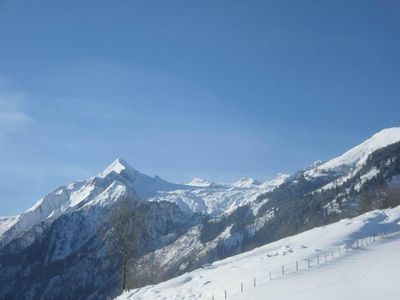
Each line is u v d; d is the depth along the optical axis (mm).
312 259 61219
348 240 70750
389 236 72438
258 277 56375
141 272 91000
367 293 42375
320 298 42656
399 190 177625
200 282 61062
